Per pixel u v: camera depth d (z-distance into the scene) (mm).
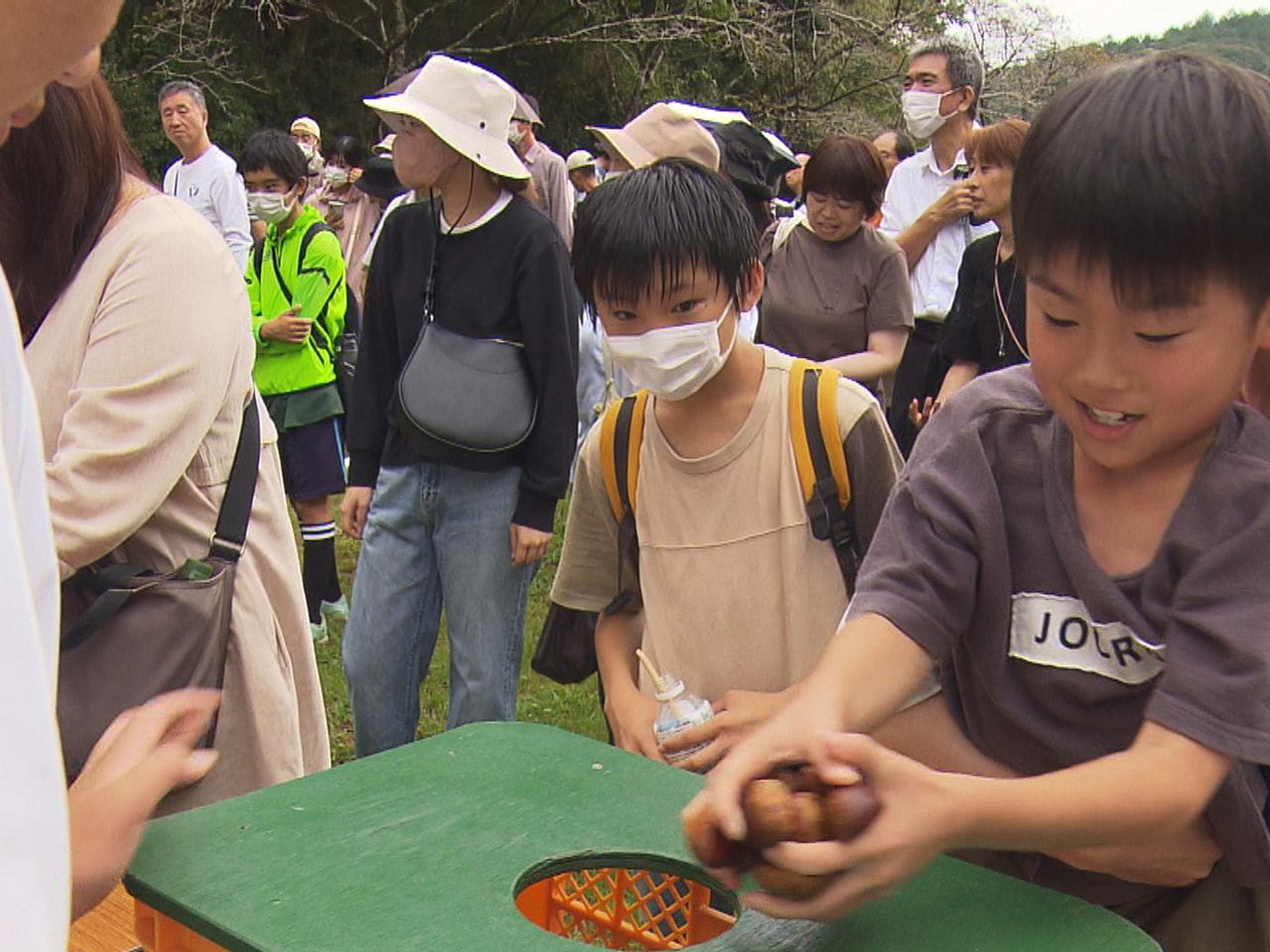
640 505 1855
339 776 1268
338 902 1034
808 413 1780
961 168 4594
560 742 1355
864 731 1046
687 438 1833
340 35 17719
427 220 2861
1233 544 994
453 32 18172
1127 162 879
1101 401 939
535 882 1110
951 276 4188
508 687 2920
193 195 5906
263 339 4531
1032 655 1128
